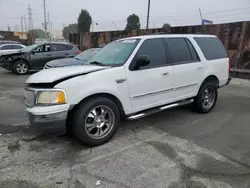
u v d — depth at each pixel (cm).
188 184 282
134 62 404
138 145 385
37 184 285
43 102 338
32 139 411
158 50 444
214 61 542
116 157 347
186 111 561
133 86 400
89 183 286
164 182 287
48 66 852
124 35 1784
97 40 2061
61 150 370
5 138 415
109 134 390
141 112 429
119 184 284
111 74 376
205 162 331
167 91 452
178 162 332
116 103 395
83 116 356
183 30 1296
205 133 434
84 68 386
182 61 479
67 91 338
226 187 276
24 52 1225
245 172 306
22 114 552
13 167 322
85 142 369
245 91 788
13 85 914
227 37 1084
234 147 377
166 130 449
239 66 1053
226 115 535
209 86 535
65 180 293
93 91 356
